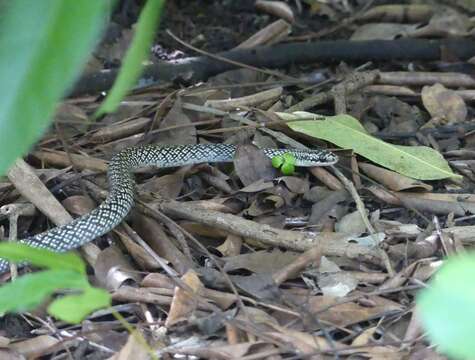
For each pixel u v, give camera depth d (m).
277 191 7.77
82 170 8.03
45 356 5.64
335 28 11.66
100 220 6.73
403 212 7.73
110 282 6.20
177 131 8.99
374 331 5.76
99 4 2.49
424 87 9.80
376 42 10.84
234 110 9.36
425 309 2.20
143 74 10.12
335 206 7.59
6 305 3.54
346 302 6.03
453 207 7.60
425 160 8.20
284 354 5.43
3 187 7.55
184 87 10.22
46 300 6.01
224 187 8.02
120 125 9.01
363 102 9.70
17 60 2.54
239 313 5.84
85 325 5.82
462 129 9.15
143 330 5.73
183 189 8.16
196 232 7.16
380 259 6.60
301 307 5.92
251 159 8.05
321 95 9.70
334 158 8.18
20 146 2.61
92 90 9.85
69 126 8.99
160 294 6.10
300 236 6.84
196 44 11.36
